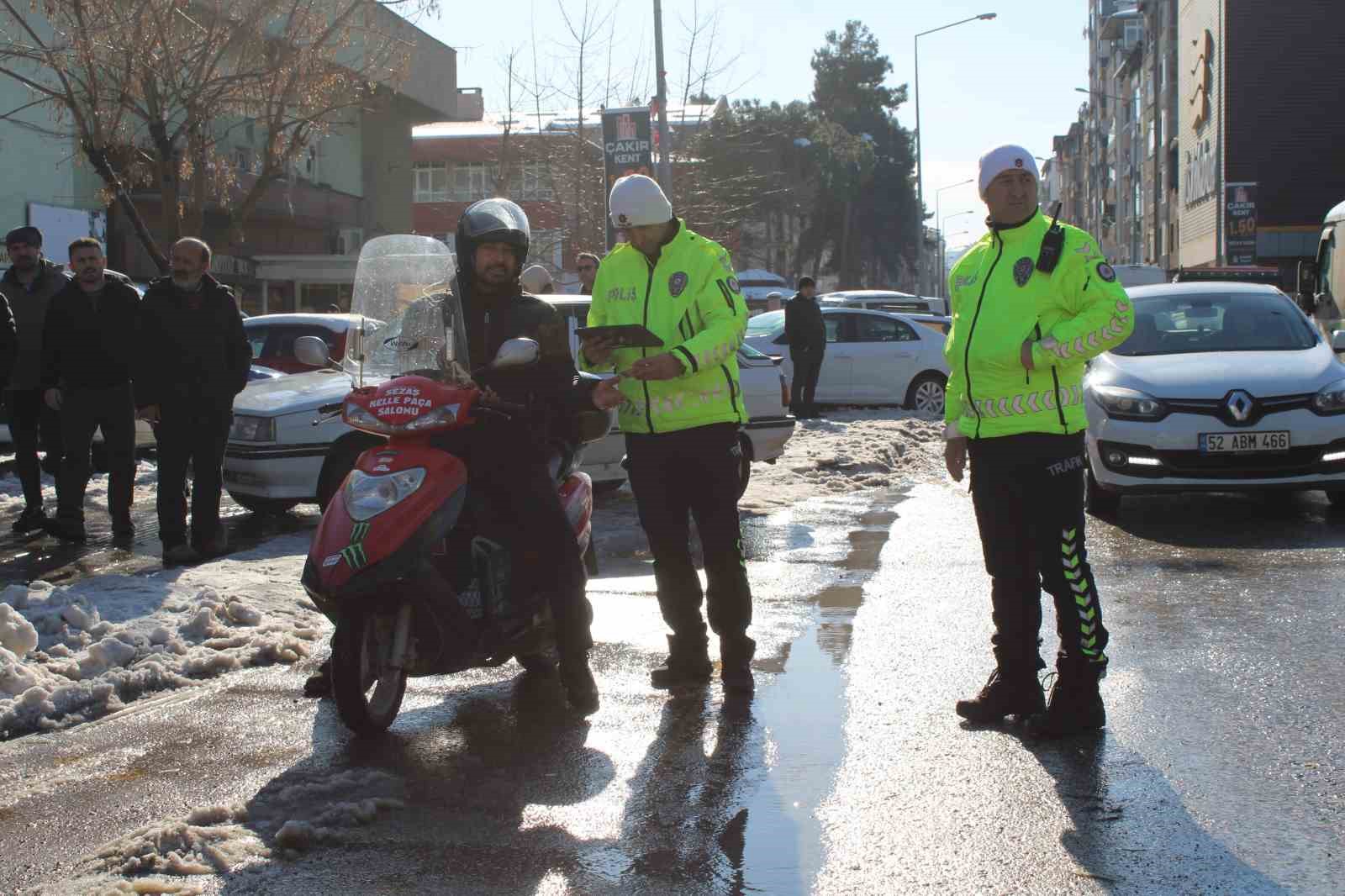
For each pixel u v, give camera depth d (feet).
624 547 29.81
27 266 31.86
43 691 17.61
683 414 18.10
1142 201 248.93
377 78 71.05
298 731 16.81
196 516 28.22
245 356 28.17
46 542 31.07
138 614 22.31
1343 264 63.41
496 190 105.91
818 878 12.14
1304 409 30.78
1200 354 33.42
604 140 77.82
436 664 16.33
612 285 18.67
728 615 18.45
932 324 73.20
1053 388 15.99
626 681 18.97
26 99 82.69
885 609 23.17
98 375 30.27
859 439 53.06
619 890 11.94
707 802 14.10
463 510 16.47
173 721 17.28
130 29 59.57
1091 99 339.36
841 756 15.51
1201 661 19.27
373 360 17.39
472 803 14.17
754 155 209.46
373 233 133.49
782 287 143.02
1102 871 12.20
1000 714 16.69
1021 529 16.47
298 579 25.23
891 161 280.72
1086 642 16.06
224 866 12.56
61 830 13.62
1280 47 166.30
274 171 67.31
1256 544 28.84
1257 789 14.20
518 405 16.63
